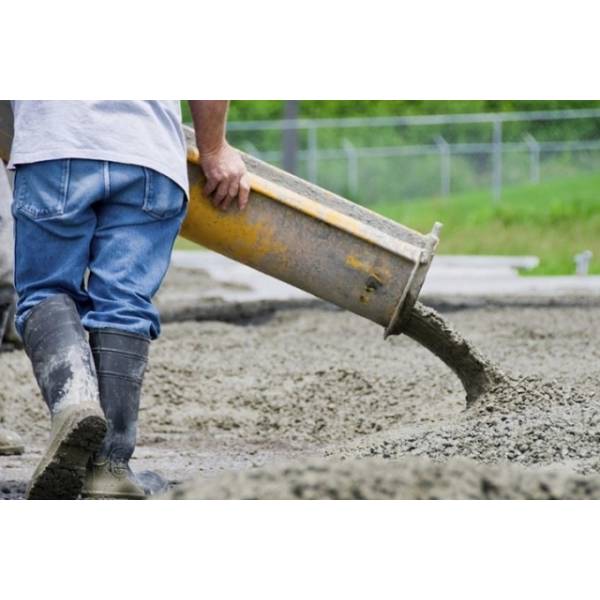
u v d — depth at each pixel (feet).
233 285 116.57
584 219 204.44
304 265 43.91
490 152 266.77
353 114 295.69
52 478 34.78
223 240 43.70
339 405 57.98
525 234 196.85
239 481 33.86
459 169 281.13
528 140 266.36
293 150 234.99
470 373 46.68
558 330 79.00
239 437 54.39
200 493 33.63
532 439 41.09
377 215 46.21
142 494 37.99
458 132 288.71
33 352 36.94
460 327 82.58
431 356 68.64
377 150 271.49
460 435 42.63
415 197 279.49
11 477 45.44
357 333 80.74
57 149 37.14
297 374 64.39
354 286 44.14
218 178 42.14
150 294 38.45
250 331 81.51
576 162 272.92
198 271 129.18
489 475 34.73
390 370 63.77
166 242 38.93
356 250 43.78
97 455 37.52
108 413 37.45
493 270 127.75
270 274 44.50
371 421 54.54
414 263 43.80
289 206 43.32
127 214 37.99
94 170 37.32
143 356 38.04
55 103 37.60
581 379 53.31
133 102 37.91
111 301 37.73
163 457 49.57
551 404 45.68
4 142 41.93
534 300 98.89
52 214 37.27
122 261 37.88
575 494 34.42
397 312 44.27
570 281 115.65
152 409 59.11
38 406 60.13
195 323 84.43
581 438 41.04
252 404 59.41
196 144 42.29
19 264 38.32
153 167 37.76
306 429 55.11
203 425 56.49
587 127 279.49
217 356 71.00
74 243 37.78
